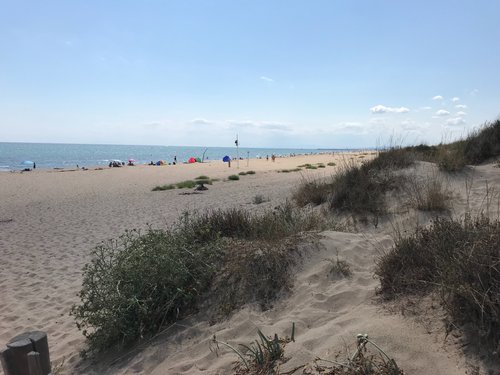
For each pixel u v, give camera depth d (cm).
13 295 629
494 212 602
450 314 287
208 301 433
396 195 761
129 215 1325
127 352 391
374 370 262
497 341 251
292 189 1307
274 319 381
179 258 447
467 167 845
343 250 478
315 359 286
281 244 488
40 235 1102
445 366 253
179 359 356
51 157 10338
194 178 2931
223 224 588
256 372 298
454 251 322
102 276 448
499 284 271
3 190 2412
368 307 350
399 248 395
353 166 937
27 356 262
